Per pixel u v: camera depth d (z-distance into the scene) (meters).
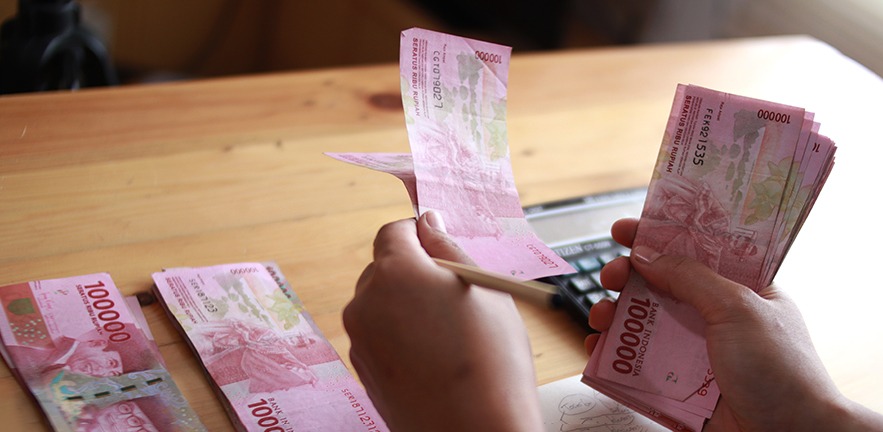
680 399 0.76
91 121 1.10
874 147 1.35
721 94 0.76
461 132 0.78
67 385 0.71
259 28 2.70
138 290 0.84
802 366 0.70
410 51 0.78
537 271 0.70
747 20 2.13
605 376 0.76
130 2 2.44
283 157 1.09
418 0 2.45
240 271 0.88
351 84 1.29
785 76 1.52
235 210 0.98
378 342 0.63
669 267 0.75
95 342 0.76
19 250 0.86
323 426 0.71
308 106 1.22
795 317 0.74
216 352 0.77
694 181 0.77
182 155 1.06
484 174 0.78
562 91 1.36
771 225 0.76
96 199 0.96
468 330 0.62
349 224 0.99
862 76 1.57
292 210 1.00
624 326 0.77
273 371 0.76
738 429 0.74
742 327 0.71
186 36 2.59
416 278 0.62
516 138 1.22
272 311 0.83
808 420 0.70
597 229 1.02
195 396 0.73
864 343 0.93
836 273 1.04
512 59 1.43
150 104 1.16
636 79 1.44
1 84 1.27
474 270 0.61
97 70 1.33
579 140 1.24
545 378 0.82
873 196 1.22
